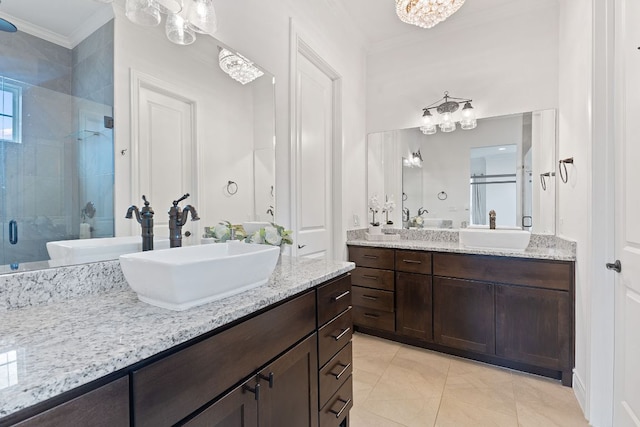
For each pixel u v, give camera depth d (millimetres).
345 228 2801
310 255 2457
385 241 2842
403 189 3051
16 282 890
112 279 1095
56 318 814
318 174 2562
